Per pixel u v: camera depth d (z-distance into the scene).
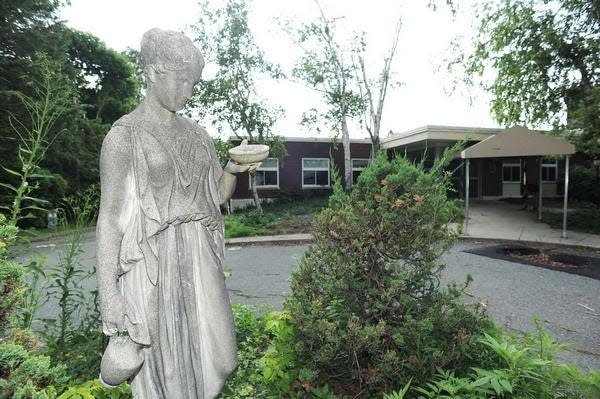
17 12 16.05
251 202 22.73
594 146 13.20
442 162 2.85
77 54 29.08
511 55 15.06
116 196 1.26
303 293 2.77
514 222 14.39
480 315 2.83
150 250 1.33
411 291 2.81
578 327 4.92
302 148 23.81
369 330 2.47
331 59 17.70
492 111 16.91
